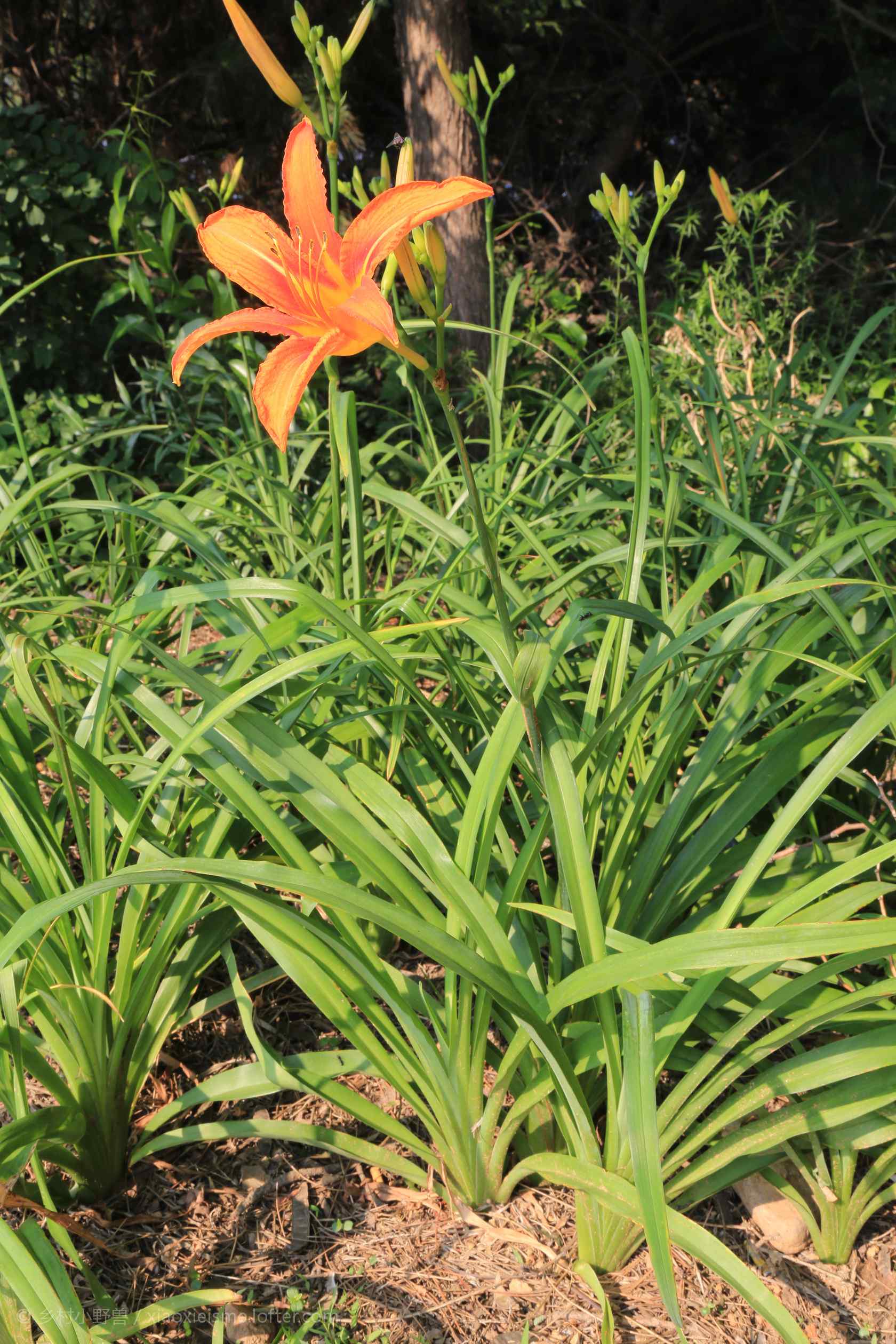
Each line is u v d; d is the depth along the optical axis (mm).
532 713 1348
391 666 1571
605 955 1514
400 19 6000
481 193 1127
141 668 1971
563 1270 1601
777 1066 1473
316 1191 1739
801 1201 1637
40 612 1896
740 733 1856
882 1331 1531
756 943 1273
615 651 1892
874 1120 1550
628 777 2332
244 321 1262
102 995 1479
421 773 1949
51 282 5094
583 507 2371
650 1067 1296
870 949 1416
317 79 1561
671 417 3729
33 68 7609
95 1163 1687
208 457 4555
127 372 5520
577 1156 1579
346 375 5586
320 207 1269
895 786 2309
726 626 1826
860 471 2963
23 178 4863
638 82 9695
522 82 9430
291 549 2750
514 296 2891
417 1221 1688
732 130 10508
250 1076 1711
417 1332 1503
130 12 7906
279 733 1629
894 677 1877
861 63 9453
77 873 2348
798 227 8016
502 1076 1558
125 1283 1569
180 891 1721
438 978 2121
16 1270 1228
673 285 7426
